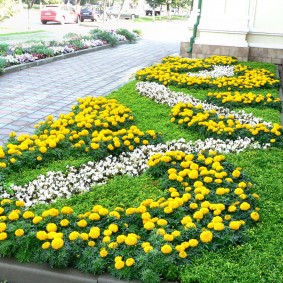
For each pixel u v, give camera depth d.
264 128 5.84
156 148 5.45
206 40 12.88
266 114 7.13
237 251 3.28
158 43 21.42
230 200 3.91
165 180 4.43
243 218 3.71
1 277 3.20
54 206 4.07
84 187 4.45
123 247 3.19
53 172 4.75
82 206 4.04
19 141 5.29
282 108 7.70
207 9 12.79
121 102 7.73
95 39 18.25
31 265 3.17
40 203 4.13
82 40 17.14
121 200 4.18
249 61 12.79
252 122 6.65
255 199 3.98
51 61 13.48
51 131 5.53
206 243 3.29
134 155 5.21
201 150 5.25
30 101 8.32
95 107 6.62
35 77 10.77
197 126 6.19
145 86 8.76
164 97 7.87
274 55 12.81
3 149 5.04
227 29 12.62
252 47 12.86
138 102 7.76
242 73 10.19
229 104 7.57
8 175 4.69
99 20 38.75
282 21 12.67
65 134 5.53
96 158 5.17
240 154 5.36
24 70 11.70
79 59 14.32
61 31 24.95
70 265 3.16
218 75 10.12
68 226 3.47
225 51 12.77
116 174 4.82
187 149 5.48
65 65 12.91
